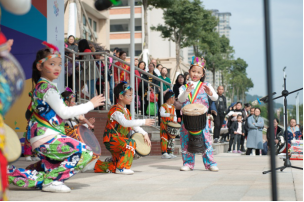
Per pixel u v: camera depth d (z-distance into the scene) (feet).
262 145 38.04
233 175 17.54
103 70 33.94
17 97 7.80
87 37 78.89
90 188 13.58
